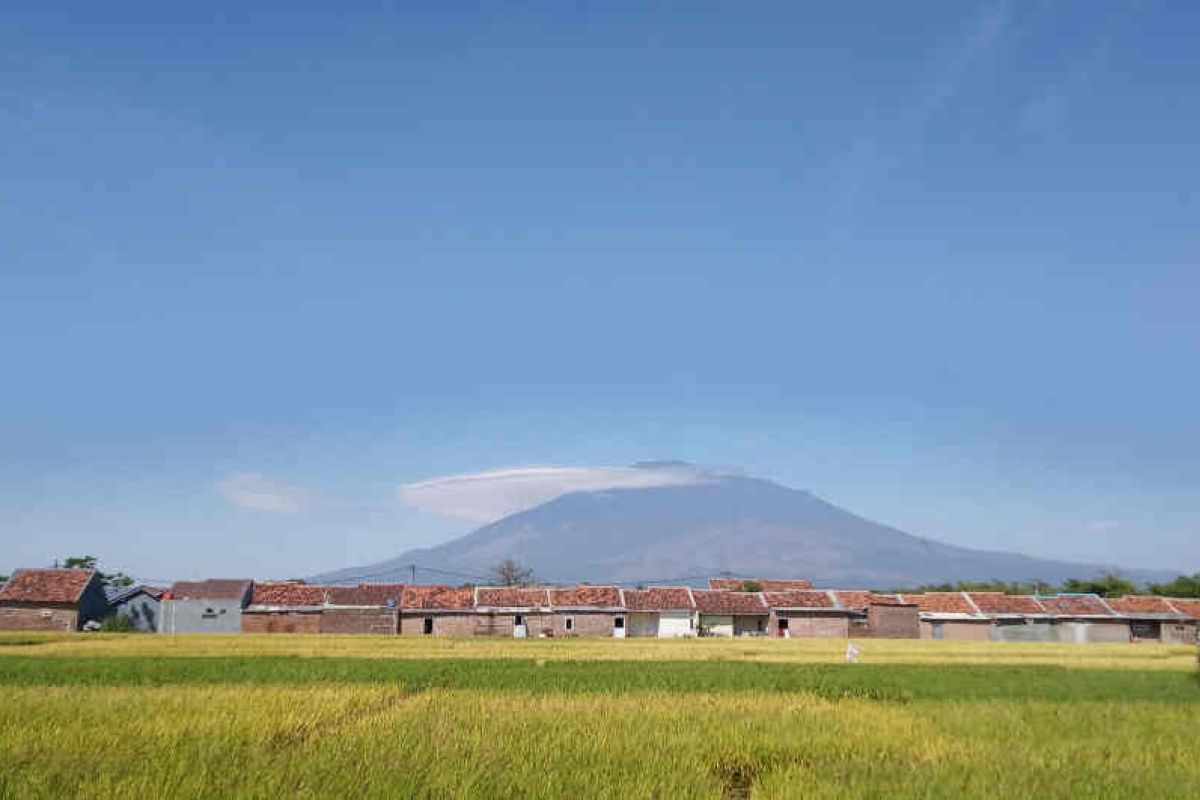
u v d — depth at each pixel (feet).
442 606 281.54
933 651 195.62
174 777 48.24
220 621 275.18
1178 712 87.45
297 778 48.96
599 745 61.05
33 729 64.13
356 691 90.63
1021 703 95.55
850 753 63.10
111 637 215.51
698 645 207.41
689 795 49.16
